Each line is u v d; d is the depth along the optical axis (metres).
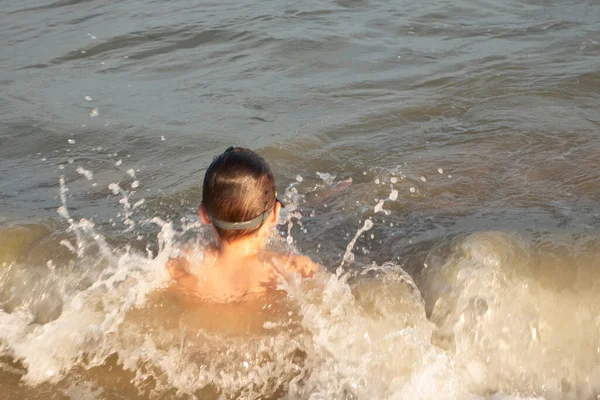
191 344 2.63
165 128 4.85
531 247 2.87
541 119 4.65
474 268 2.75
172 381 2.55
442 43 6.49
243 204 2.68
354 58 6.20
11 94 5.56
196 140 4.62
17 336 2.78
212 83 5.74
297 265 2.90
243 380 2.54
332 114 4.97
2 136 4.77
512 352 2.59
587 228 3.10
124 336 2.68
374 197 3.72
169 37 6.91
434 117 4.85
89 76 6.00
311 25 7.10
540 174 3.86
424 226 3.38
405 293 2.79
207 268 2.85
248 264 2.82
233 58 6.31
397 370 2.55
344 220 3.52
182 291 2.82
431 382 2.53
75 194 3.91
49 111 5.21
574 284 2.66
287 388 2.52
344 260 3.14
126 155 4.45
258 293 2.77
